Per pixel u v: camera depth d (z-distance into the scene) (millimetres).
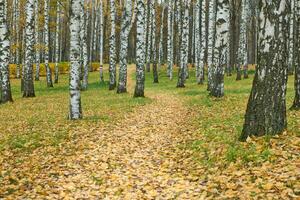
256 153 8203
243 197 6453
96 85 39375
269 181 6836
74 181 8281
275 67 9070
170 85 38875
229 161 8312
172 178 8219
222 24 19500
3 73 23578
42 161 9695
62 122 15156
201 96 23250
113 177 8500
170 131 13516
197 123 13836
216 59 20094
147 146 11359
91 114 17594
